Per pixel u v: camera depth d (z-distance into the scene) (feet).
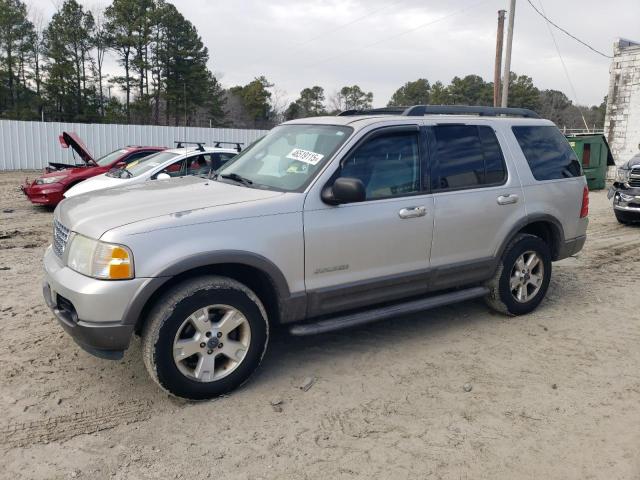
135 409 12.21
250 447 10.93
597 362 15.10
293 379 13.80
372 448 10.97
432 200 15.33
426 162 15.46
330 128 15.11
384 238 14.44
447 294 16.40
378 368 14.51
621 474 10.25
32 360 14.40
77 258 11.84
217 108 199.31
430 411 12.40
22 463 10.23
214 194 13.55
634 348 16.06
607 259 27.32
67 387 13.08
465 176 16.26
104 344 11.42
